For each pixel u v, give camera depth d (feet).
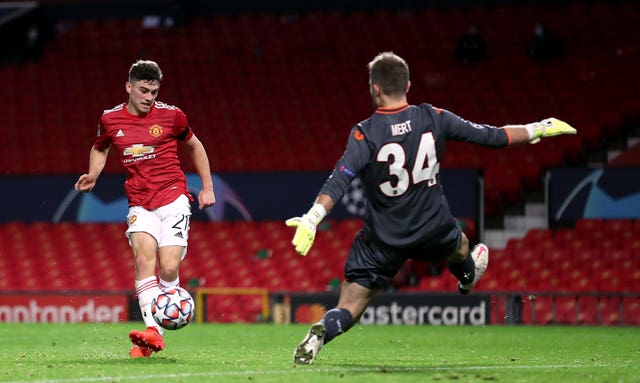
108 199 256.73
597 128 266.16
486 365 91.50
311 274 240.32
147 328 95.09
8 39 345.31
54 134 303.68
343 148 281.74
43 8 354.13
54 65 337.93
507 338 155.02
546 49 301.43
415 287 228.63
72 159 292.20
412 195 79.92
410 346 133.80
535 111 281.13
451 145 264.52
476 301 205.05
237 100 309.22
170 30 347.77
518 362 97.35
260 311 223.30
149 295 94.58
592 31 311.88
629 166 229.66
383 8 340.39
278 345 135.64
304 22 341.41
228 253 248.93
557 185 232.73
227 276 244.22
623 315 208.03
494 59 307.78
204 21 351.05
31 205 260.42
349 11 342.85
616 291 214.28
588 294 206.18
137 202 96.48
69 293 222.28
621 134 269.44
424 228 80.48
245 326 199.00
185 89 317.22
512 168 251.39
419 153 79.36
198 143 99.91
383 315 208.13
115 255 256.52
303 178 248.93
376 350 123.54
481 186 241.76
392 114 79.87
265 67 323.57
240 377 75.25
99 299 222.48
